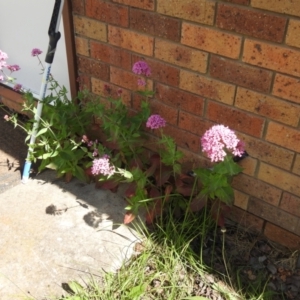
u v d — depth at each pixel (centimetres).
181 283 183
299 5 153
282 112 175
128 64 216
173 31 190
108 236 204
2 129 284
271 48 166
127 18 203
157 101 215
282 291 183
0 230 205
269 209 200
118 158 216
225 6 170
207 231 206
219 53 181
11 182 237
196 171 191
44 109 227
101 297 174
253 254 199
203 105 198
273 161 187
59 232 205
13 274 186
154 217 209
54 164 230
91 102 227
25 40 276
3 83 301
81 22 223
